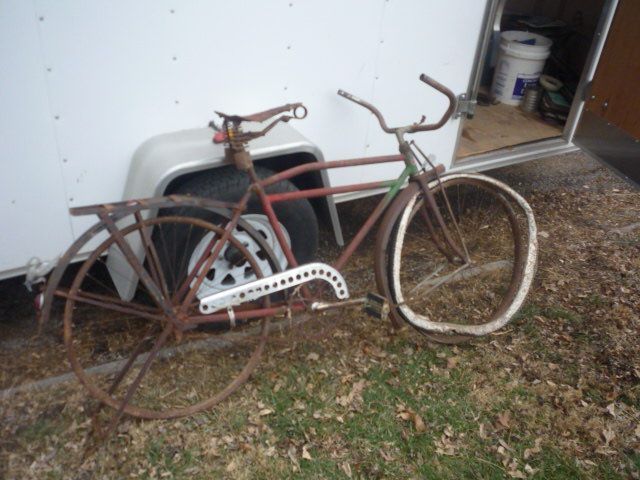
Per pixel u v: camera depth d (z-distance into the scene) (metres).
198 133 2.29
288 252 2.33
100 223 1.87
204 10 2.13
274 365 2.50
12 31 1.84
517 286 2.80
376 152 2.87
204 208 2.07
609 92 3.30
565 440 2.29
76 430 2.15
